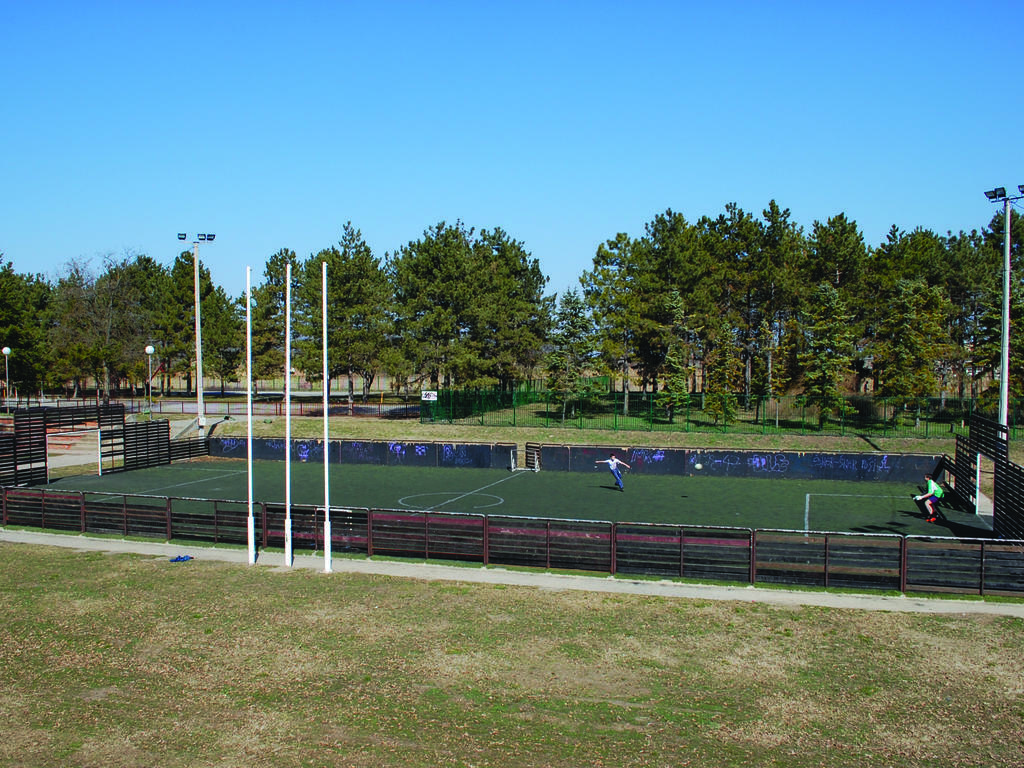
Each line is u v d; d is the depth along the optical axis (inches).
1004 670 609.3
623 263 2600.9
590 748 491.8
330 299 2696.9
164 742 507.8
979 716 533.3
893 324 2273.6
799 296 2477.9
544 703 557.9
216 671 621.9
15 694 584.7
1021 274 2394.2
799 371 2669.8
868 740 500.7
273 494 1443.2
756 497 1402.6
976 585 801.6
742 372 2645.2
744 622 722.2
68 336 3309.5
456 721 530.9
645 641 676.1
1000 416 1246.9
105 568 929.5
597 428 2247.8
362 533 991.6
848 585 827.4
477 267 2711.6
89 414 2242.9
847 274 2511.1
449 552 949.8
